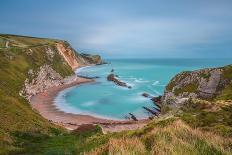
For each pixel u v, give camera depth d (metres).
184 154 9.66
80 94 155.38
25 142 40.22
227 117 23.78
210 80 109.88
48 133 53.78
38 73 170.62
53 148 26.75
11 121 57.78
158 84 198.75
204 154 9.89
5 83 129.62
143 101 134.88
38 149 28.44
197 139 11.22
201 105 39.41
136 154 10.45
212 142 10.64
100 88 179.38
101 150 12.34
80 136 36.19
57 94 154.62
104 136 23.39
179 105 59.16
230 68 110.50
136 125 92.62
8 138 41.84
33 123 62.59
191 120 23.48
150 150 10.82
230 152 9.85
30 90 148.25
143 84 198.38
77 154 18.53
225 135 15.49
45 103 129.00
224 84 105.31
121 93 159.00
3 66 147.50
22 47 195.88
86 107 121.62
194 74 117.69
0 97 75.19
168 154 9.74
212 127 19.34
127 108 120.00
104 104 128.12
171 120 22.30
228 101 41.12
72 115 107.25
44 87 168.88
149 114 110.44
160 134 12.37
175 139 10.96
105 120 100.38
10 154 29.39
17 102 79.44
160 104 126.19
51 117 103.38
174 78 126.31
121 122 97.19
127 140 12.30
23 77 150.88
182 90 115.81
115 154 10.66
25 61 171.00
